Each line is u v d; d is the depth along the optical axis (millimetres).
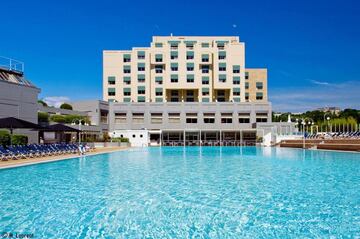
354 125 85812
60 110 64625
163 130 75000
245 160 30797
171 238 8562
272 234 8789
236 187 15445
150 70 82625
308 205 11781
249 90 93750
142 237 8633
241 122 76500
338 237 8531
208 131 76062
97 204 12016
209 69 82500
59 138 50969
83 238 8523
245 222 9844
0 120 28156
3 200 12602
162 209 11336
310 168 23141
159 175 19766
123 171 21797
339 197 13070
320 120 116000
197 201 12531
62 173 20500
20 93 39469
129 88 81875
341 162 27500
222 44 85750
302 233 8836
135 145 69625
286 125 70125
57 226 9469
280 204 11961
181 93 84125
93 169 22938
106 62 82562
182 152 45812
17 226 9438
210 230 9164
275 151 46469
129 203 12188
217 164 26812
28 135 40281
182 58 82375
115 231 9078
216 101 77250
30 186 15664
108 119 75688
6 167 20859
